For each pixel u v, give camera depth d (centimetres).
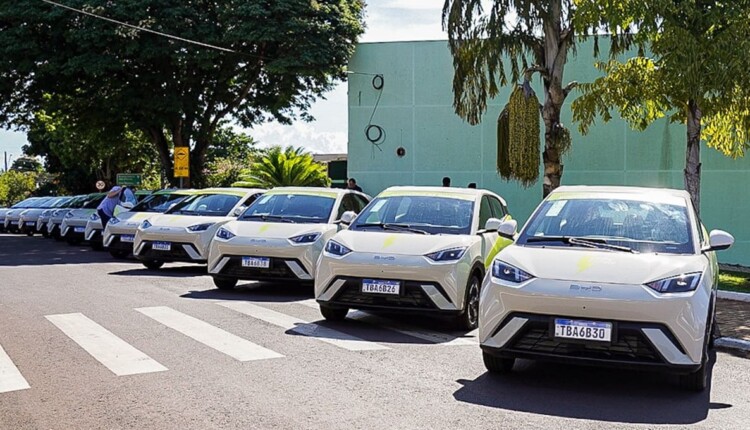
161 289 1183
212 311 970
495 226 934
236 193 1551
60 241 2489
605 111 1484
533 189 2167
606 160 2123
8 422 511
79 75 2553
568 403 587
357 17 2741
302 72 2500
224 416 528
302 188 1309
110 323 868
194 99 2720
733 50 1229
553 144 1631
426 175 2244
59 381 614
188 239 1377
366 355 734
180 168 2370
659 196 752
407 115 2252
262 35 2425
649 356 594
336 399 576
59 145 4697
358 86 2277
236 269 1129
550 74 1628
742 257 2038
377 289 860
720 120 1512
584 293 601
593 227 713
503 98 2173
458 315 870
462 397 594
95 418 521
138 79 2625
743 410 581
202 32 2470
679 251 674
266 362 689
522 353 619
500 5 1650
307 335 827
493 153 2195
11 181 6619
